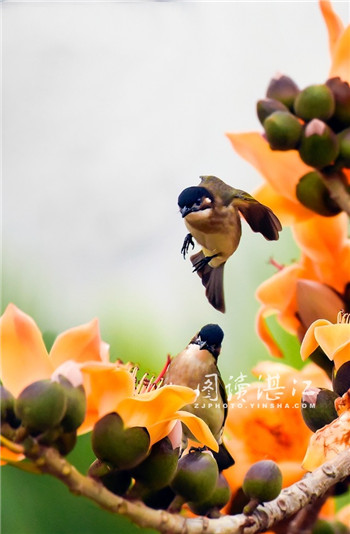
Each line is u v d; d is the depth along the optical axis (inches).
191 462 239.8
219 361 255.1
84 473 250.4
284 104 251.1
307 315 254.8
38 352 240.2
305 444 251.0
